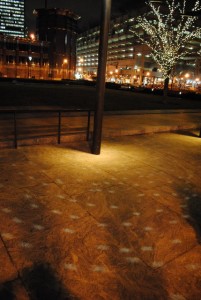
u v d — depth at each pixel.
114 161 6.41
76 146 7.49
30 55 87.12
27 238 3.12
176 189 5.05
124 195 4.56
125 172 5.71
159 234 3.46
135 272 2.72
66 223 3.52
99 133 6.70
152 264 2.87
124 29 98.50
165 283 2.61
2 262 2.69
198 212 4.19
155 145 8.52
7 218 3.52
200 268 2.87
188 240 3.38
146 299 2.40
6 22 161.50
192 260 2.99
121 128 9.91
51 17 90.12
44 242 3.07
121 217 3.81
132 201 4.36
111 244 3.15
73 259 2.83
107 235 3.33
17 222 3.44
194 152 8.03
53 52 91.62
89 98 22.78
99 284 2.52
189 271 2.81
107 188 4.78
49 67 91.75
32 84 44.19
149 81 86.44
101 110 6.53
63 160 6.14
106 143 8.26
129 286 2.53
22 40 84.62
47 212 3.76
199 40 79.94
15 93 23.53
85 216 3.74
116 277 2.62
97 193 4.53
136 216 3.88
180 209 4.24
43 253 2.88
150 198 4.54
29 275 2.55
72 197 4.29
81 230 3.38
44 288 2.41
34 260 2.76
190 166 6.60
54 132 8.23
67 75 96.38
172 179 5.57
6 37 81.62
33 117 10.75
